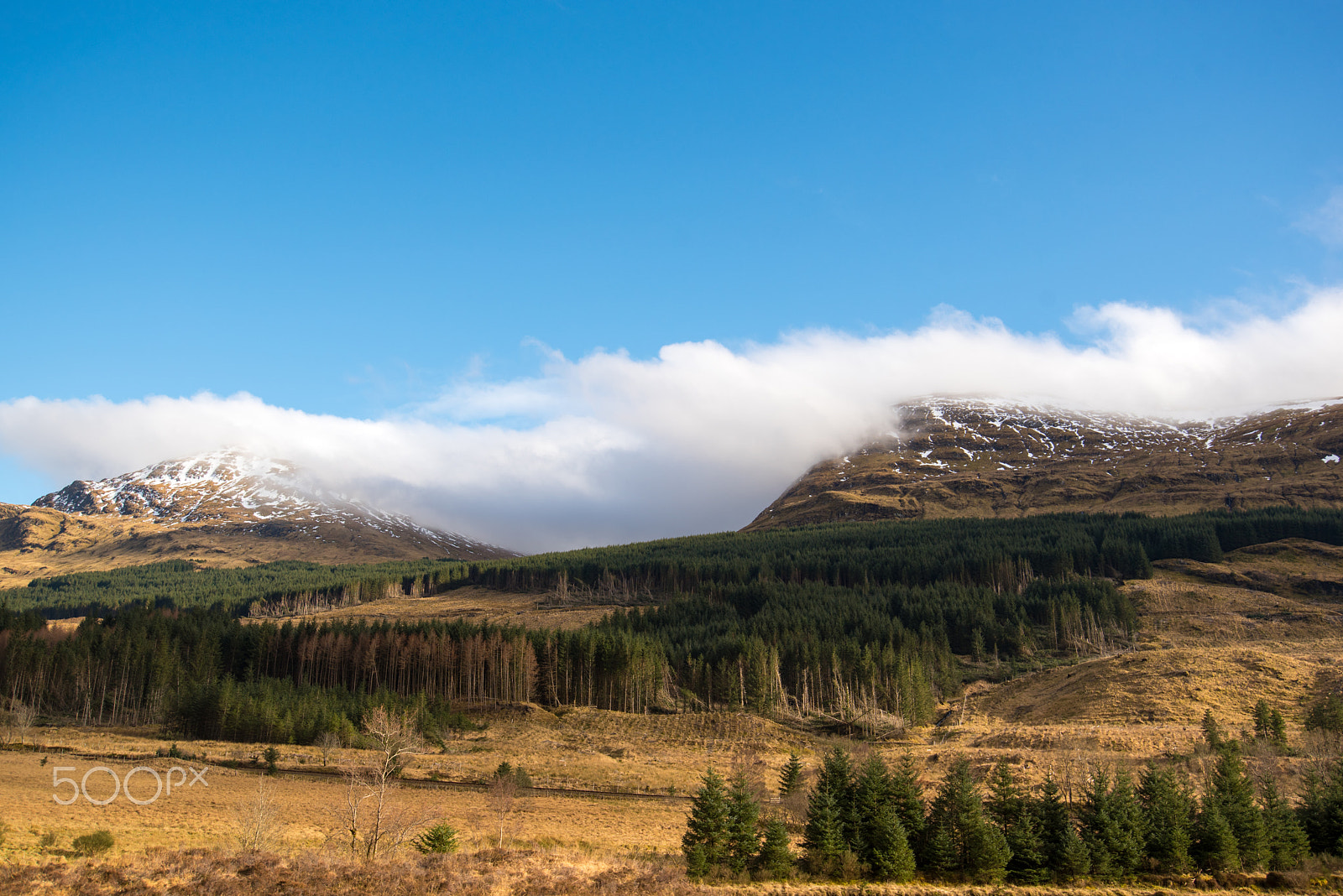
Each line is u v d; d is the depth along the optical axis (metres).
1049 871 64.94
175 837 65.25
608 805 94.69
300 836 68.00
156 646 166.75
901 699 153.75
